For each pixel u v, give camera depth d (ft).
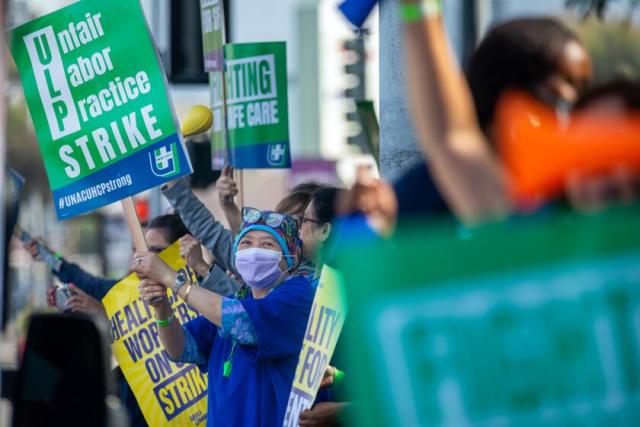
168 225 51.34
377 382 18.26
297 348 36.11
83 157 41.24
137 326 43.83
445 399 18.10
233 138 53.93
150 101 40.14
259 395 36.27
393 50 38.96
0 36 32.35
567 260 18.20
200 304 36.19
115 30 40.45
